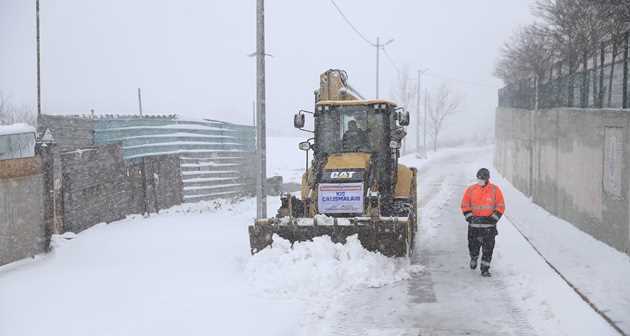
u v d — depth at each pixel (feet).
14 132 38.29
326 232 30.60
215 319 22.39
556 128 51.72
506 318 22.82
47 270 30.83
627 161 32.65
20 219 33.06
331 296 25.95
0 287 27.32
